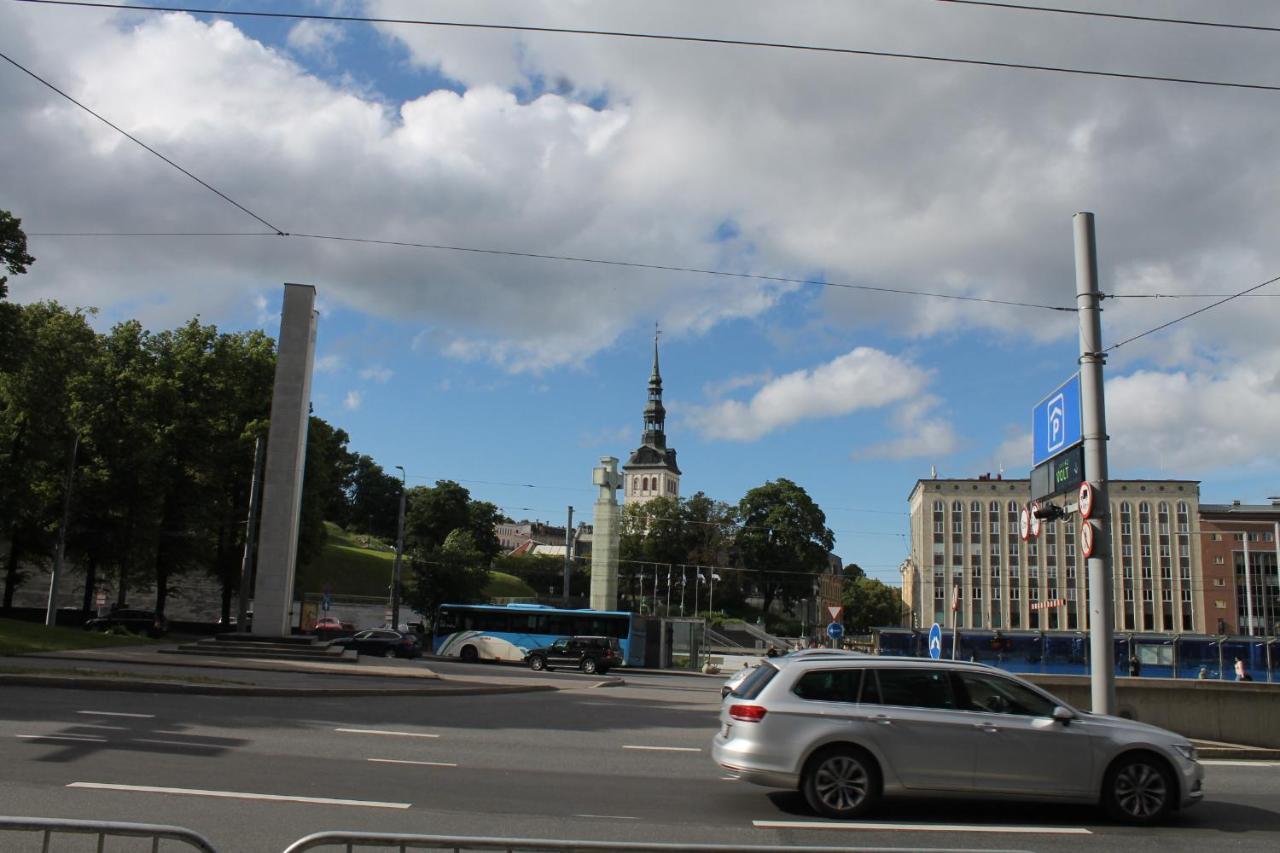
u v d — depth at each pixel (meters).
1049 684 18.62
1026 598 108.12
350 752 13.18
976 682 10.59
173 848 7.68
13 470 43.06
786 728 10.20
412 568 73.44
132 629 49.50
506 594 107.06
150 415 49.97
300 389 36.12
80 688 19.36
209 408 52.03
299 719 16.59
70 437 45.12
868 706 10.33
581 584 126.81
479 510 117.50
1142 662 54.34
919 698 10.43
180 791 9.84
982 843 9.17
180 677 21.73
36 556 51.84
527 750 14.37
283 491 35.78
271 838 8.12
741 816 10.09
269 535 35.56
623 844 5.37
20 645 28.09
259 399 54.00
